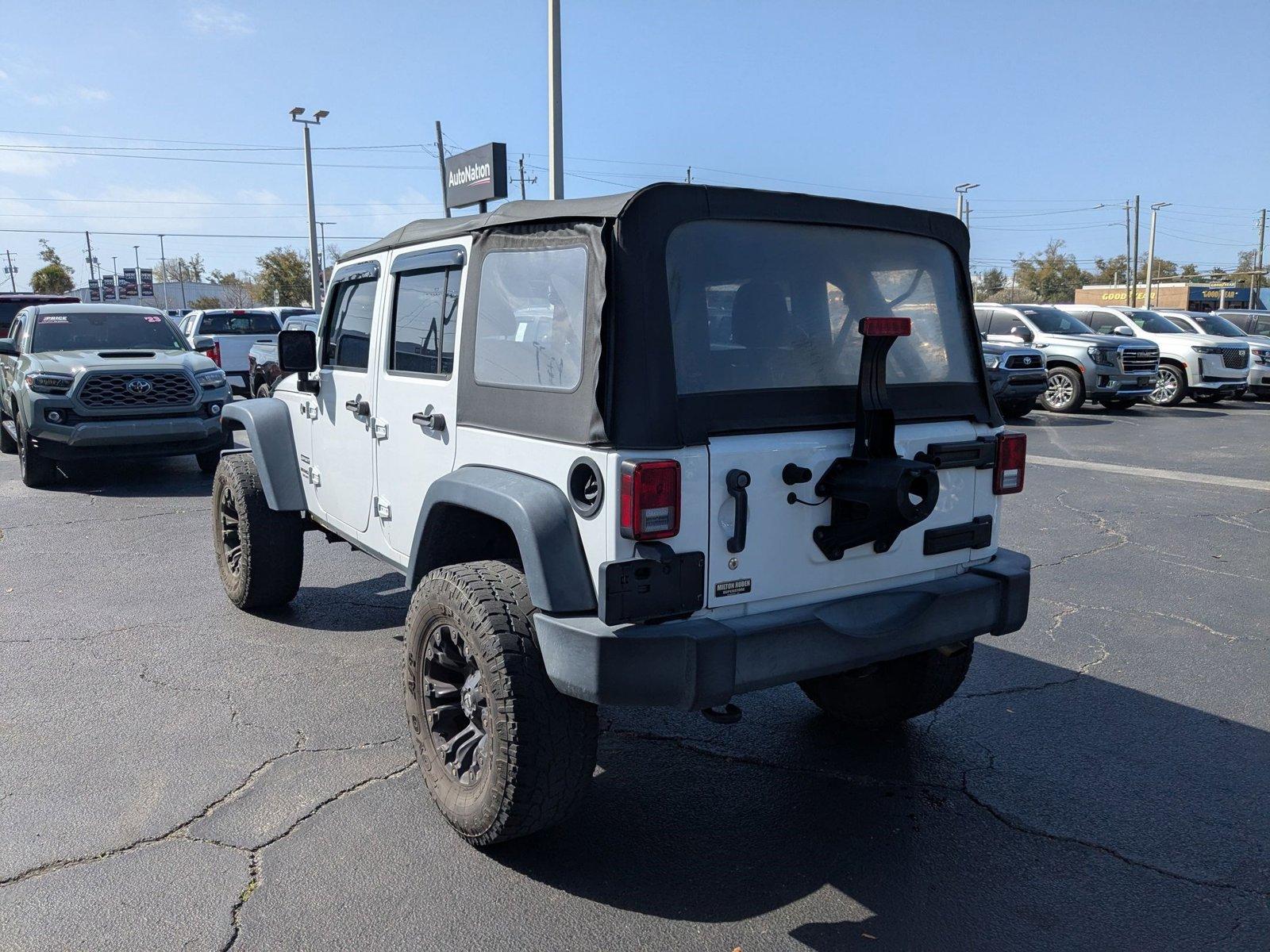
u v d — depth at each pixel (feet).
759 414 9.80
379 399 13.61
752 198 9.93
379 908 9.73
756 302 10.00
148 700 14.82
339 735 13.65
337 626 18.33
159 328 37.06
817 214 10.41
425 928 9.44
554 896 9.98
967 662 12.96
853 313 10.76
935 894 10.12
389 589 20.74
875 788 12.41
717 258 9.75
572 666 9.21
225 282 310.04
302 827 11.21
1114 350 57.11
